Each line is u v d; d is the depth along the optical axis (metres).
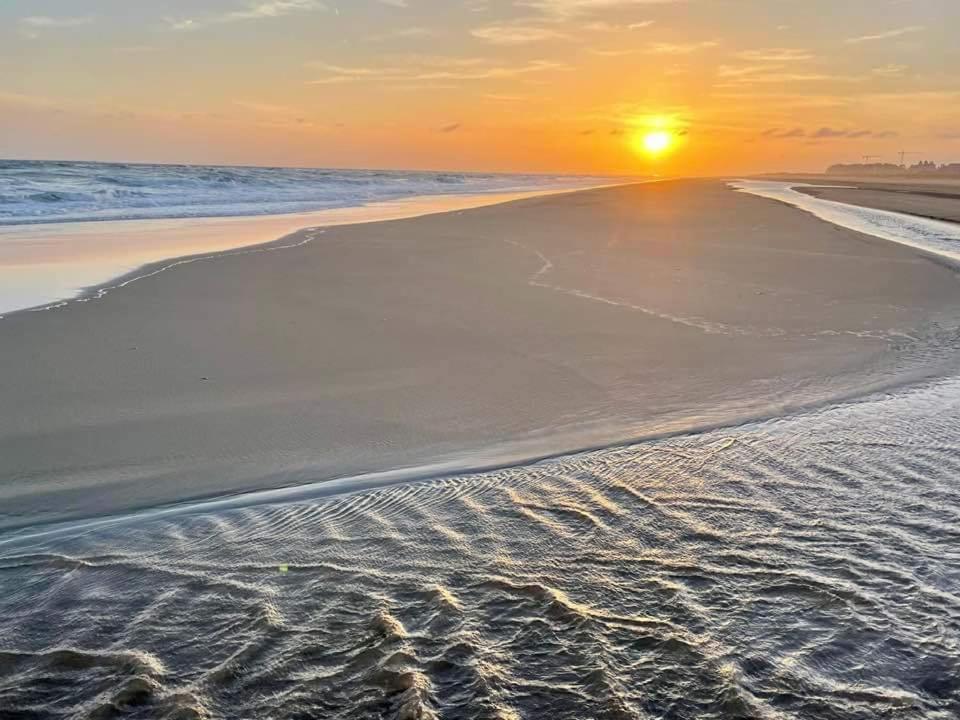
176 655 2.35
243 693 2.16
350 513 3.44
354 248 12.91
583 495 3.57
